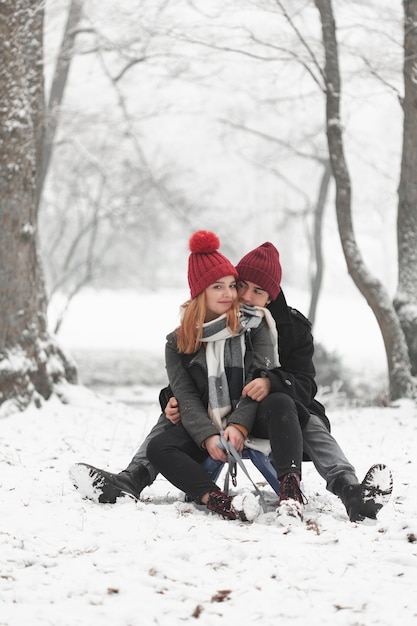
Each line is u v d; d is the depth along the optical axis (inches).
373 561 192.5
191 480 231.3
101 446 419.5
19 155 512.4
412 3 622.2
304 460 249.0
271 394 233.9
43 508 241.1
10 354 513.3
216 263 240.5
